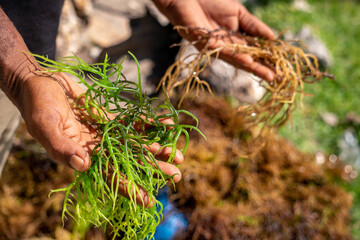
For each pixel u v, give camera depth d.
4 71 1.15
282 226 2.42
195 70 1.89
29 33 1.57
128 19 3.76
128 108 1.21
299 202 2.53
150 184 1.06
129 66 3.41
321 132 3.38
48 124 1.01
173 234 2.21
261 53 1.87
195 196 2.30
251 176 2.49
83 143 1.12
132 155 1.08
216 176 2.39
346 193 2.73
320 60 3.86
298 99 3.51
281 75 1.87
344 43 4.45
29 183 2.14
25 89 1.11
